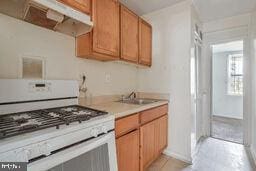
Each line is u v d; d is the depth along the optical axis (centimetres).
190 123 222
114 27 179
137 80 275
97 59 192
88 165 103
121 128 145
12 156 68
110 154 120
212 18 295
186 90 226
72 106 153
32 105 129
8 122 96
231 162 219
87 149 100
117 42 183
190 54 223
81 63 178
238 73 487
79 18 126
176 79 235
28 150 73
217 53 516
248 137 276
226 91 503
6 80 115
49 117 109
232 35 292
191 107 225
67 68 164
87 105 183
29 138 74
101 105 185
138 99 248
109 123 123
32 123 94
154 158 204
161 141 222
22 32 130
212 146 273
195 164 213
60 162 84
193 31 239
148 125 190
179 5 231
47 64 147
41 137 78
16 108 120
